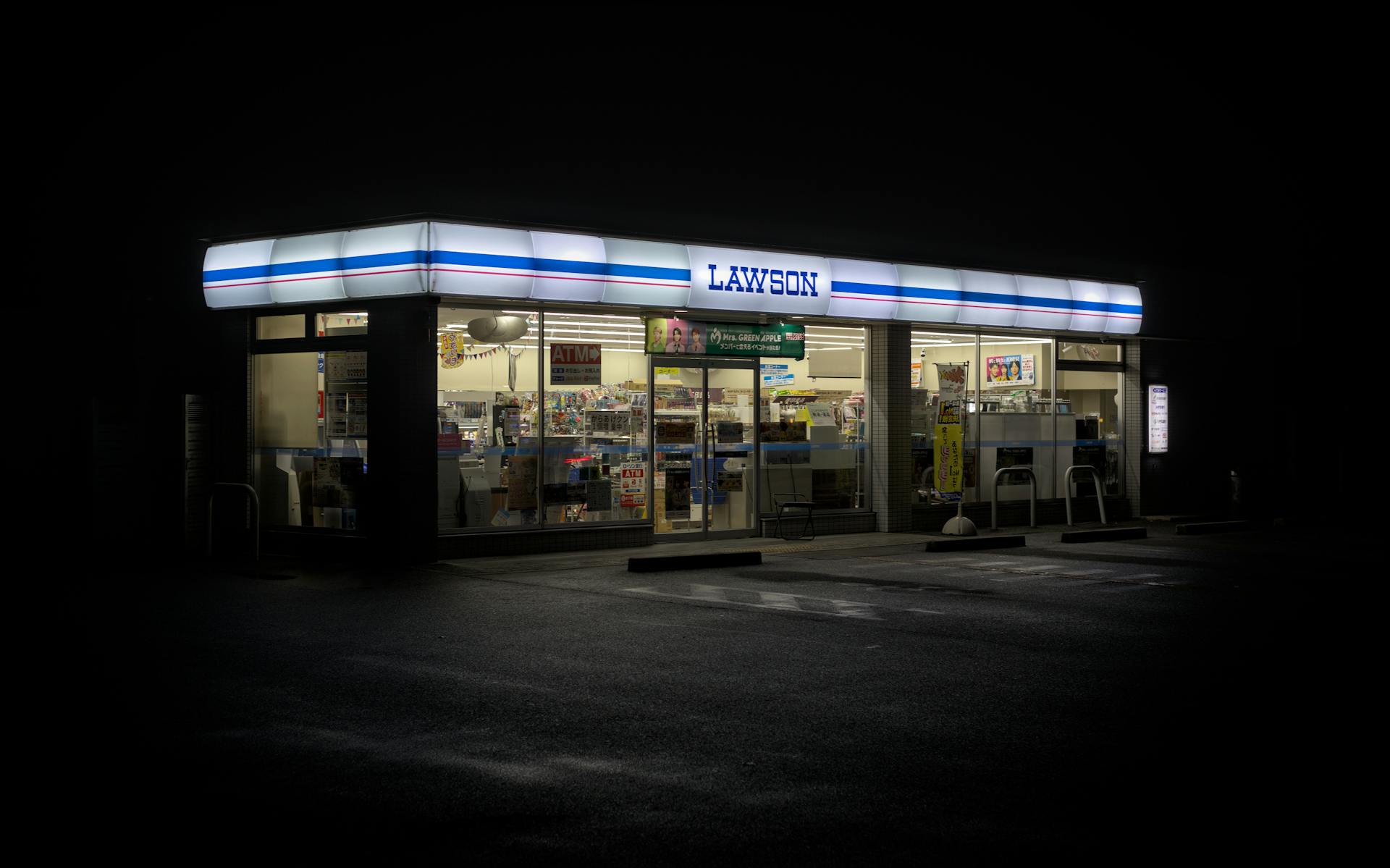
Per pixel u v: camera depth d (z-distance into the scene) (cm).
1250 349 2116
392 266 1270
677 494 1537
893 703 664
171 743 577
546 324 1426
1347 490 2214
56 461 1415
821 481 1662
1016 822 462
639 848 432
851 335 1688
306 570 1260
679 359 1535
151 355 1430
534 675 736
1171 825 460
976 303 1708
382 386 1310
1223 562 1370
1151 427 1983
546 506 1425
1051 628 911
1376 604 1037
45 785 511
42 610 991
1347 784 514
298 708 649
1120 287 1891
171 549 1407
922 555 1435
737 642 847
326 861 421
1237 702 668
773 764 543
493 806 482
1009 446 1841
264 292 1359
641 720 626
